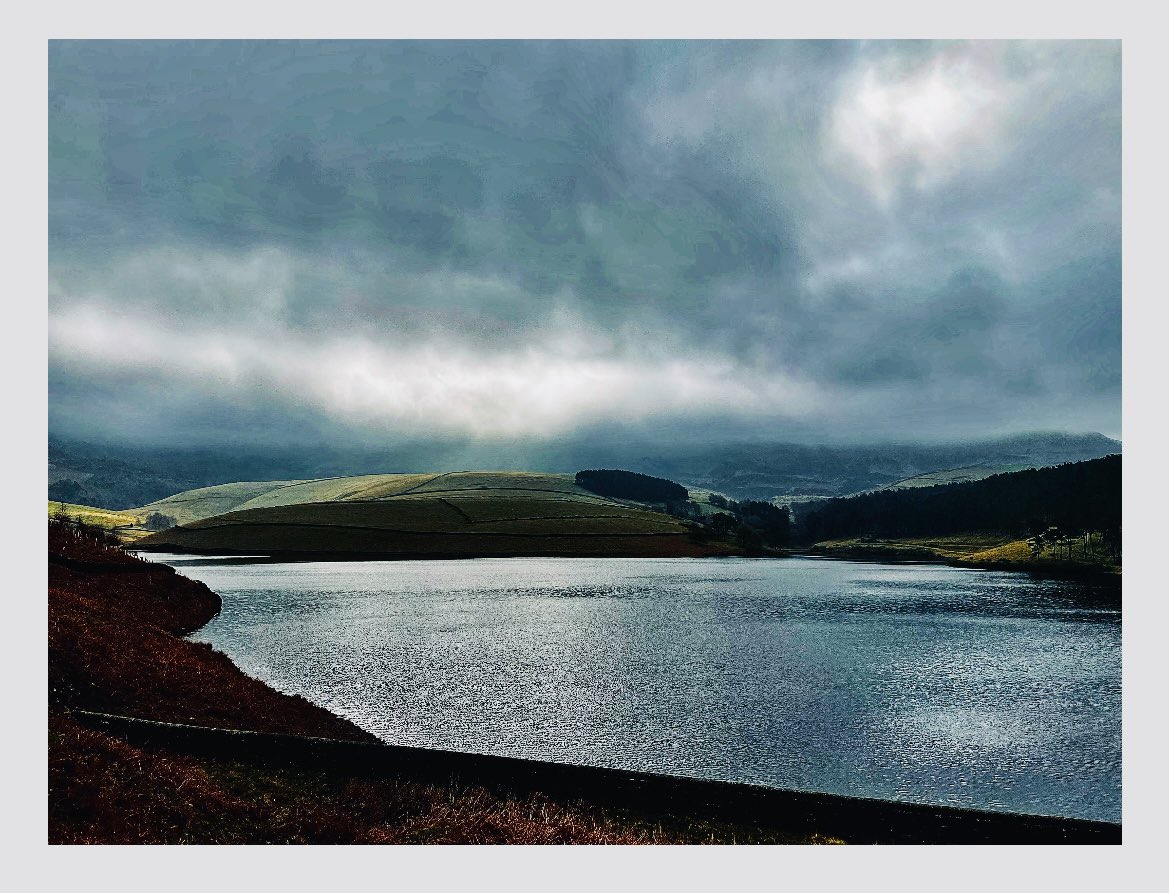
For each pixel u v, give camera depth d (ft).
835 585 570.87
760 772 154.20
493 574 627.87
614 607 423.64
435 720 183.32
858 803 98.43
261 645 279.49
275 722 138.10
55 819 71.72
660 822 95.14
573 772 100.99
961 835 95.45
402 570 654.12
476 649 285.43
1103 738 180.14
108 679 119.55
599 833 87.86
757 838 91.50
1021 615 405.59
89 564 281.95
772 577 638.12
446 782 97.60
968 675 251.60
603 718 189.88
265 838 79.10
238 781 91.30
